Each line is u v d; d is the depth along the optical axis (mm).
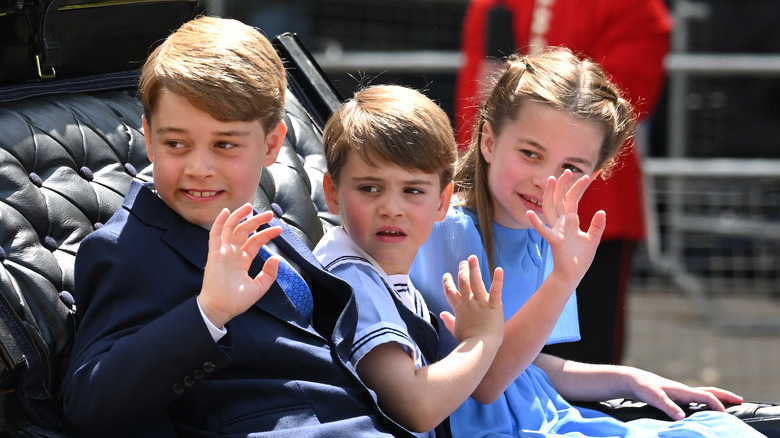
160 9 8297
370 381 6961
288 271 7125
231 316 6199
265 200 8320
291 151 8836
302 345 6727
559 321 8797
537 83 7895
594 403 8688
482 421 7914
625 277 12773
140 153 8016
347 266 7242
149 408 6227
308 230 8438
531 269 8430
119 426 6289
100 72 8336
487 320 7148
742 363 19625
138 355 6109
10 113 7414
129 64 8453
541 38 13266
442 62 18984
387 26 23000
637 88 12844
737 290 21859
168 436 6484
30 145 7324
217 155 6555
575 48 13070
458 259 8148
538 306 7473
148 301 6523
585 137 7852
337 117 7383
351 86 19266
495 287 7090
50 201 7246
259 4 22422
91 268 6645
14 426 6438
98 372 6195
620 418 8477
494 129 8094
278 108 6809
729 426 7648
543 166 7859
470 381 6941
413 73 19406
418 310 7684
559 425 8094
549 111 7789
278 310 6797
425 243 8172
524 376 8305
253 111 6559
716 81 22797
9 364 6398
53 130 7520
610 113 7977
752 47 23547
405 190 7176
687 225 20984
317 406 6578
